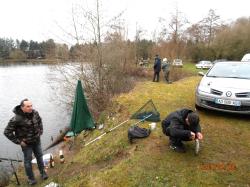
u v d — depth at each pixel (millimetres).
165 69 16312
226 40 46062
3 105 21766
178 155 5102
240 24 47031
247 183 4168
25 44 100125
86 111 8961
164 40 31172
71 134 9680
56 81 14070
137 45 27766
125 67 18844
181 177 4395
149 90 11719
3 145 12055
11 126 5215
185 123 4719
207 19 49281
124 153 5660
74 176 5625
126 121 7574
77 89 8562
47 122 15281
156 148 5473
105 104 12156
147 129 6398
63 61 13906
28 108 5191
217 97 6477
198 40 50781
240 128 6273
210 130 6188
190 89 11828
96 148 6676
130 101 9797
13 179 6660
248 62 7910
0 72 55875
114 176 4715
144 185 4297
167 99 9617
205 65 34031
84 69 13758
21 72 54688
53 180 5785
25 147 5480
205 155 5059
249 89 6293
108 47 14695
